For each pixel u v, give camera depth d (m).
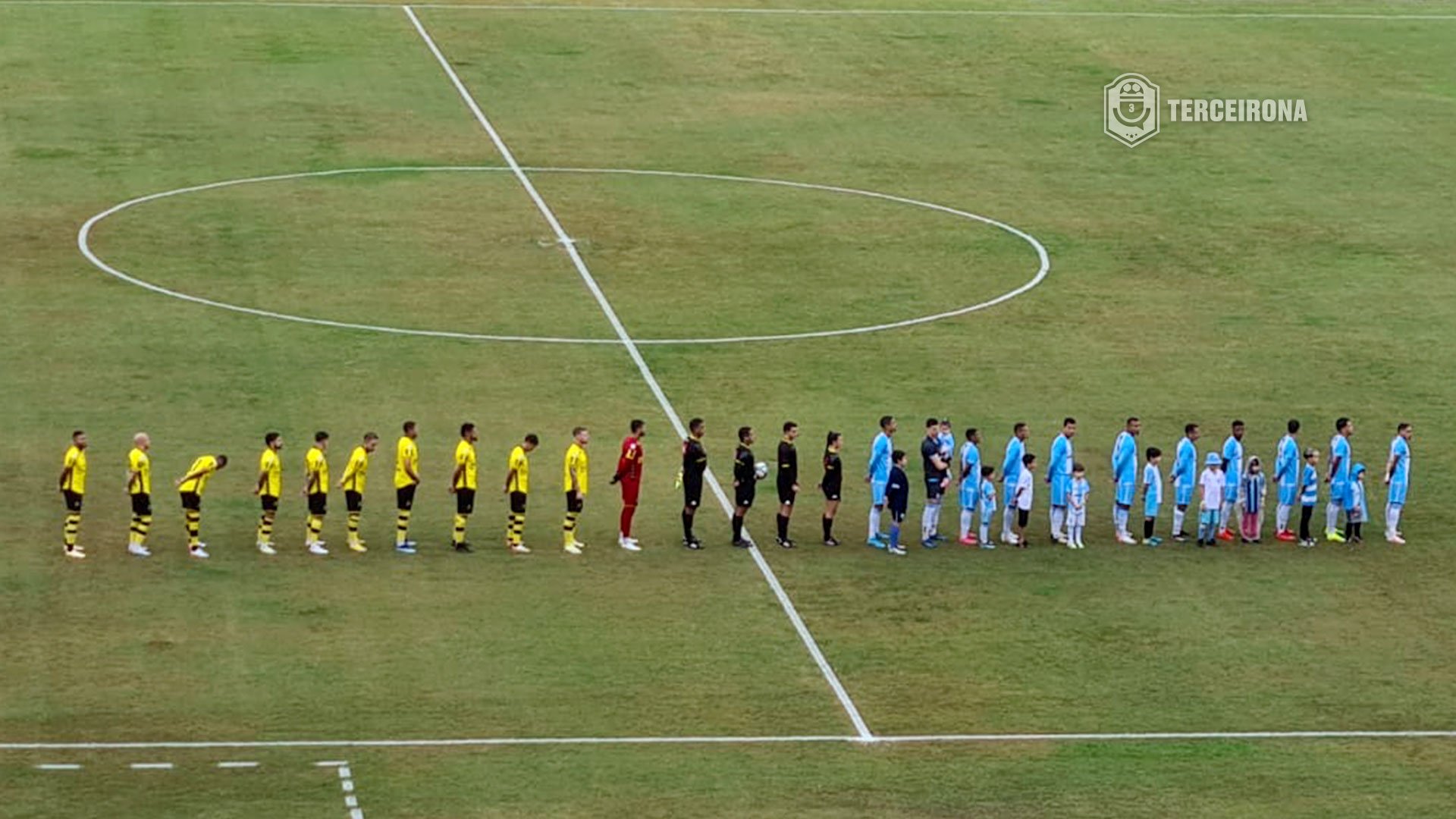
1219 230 142.88
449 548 95.88
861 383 116.44
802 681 85.12
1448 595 95.38
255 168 146.12
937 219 142.88
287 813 73.44
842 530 99.88
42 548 93.81
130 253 130.50
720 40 176.88
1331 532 100.94
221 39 170.12
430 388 113.12
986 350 121.56
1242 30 185.12
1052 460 99.12
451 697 82.62
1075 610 92.25
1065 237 140.50
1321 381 119.44
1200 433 111.81
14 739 78.06
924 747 80.25
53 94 157.00
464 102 161.38
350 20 176.88
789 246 136.88
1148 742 81.25
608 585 92.88
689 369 117.12
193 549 93.75
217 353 116.25
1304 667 87.88
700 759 78.69
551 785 76.25
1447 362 123.25
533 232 137.38
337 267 129.75
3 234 132.25
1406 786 78.31
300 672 84.06
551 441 107.38
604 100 163.00
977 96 167.12
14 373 112.62
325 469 94.31
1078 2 190.25
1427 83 174.38
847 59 174.12
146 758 77.06
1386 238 142.50
